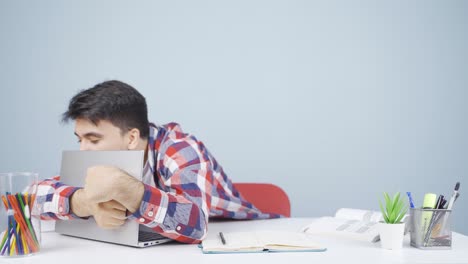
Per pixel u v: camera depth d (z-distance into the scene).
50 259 0.93
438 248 1.01
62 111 2.62
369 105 2.78
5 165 2.56
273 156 2.72
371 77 2.79
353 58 2.78
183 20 2.71
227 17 2.74
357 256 0.94
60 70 2.63
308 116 2.75
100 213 1.03
